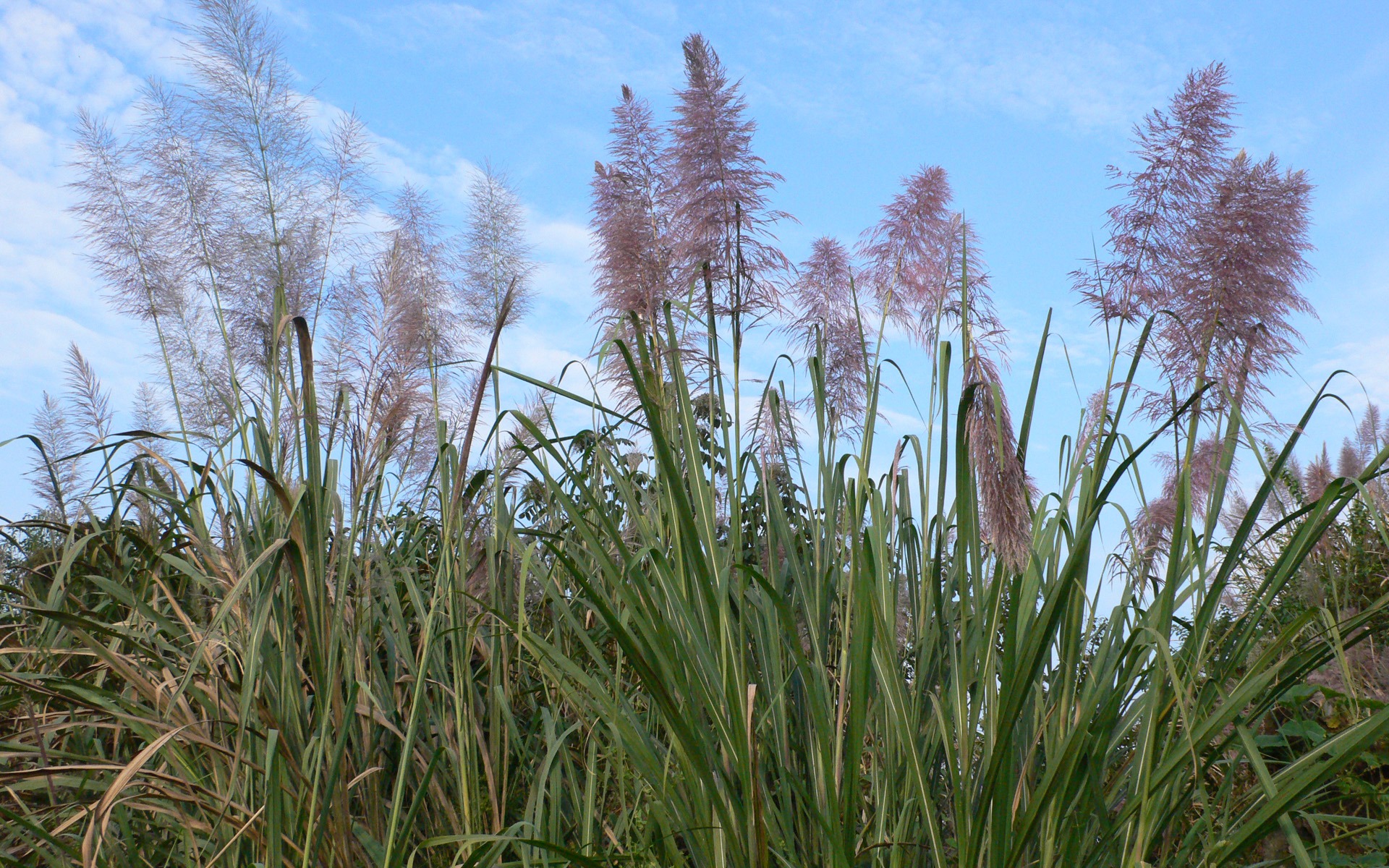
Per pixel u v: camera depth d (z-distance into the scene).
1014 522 1.97
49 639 2.81
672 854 2.06
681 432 2.30
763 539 2.80
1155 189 2.50
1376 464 1.78
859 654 1.77
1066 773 1.77
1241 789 2.90
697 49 2.86
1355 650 3.14
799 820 2.20
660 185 2.96
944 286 2.77
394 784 2.69
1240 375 2.36
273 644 2.37
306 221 3.26
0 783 2.19
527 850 2.08
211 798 2.14
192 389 3.56
